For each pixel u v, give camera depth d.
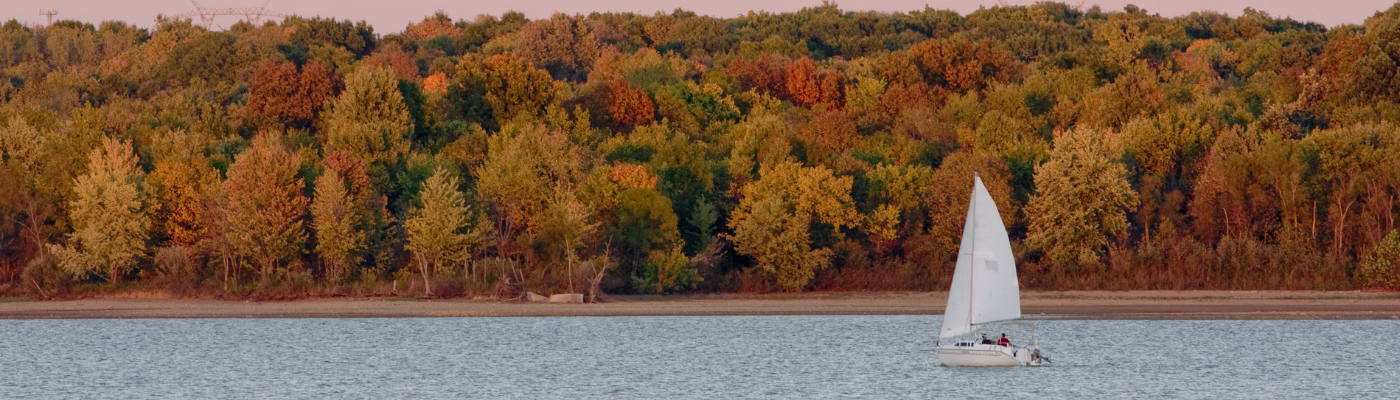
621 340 126.69
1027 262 160.75
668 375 106.50
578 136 196.38
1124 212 163.50
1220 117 191.50
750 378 104.62
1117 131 198.50
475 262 155.50
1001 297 97.81
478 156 185.25
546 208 160.50
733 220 161.62
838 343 123.44
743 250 159.00
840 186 164.50
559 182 162.62
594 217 157.00
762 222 158.38
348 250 153.12
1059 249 160.25
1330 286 153.12
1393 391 97.94
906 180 170.38
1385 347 118.06
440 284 153.00
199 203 159.25
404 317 142.62
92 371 109.75
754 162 180.62
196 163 165.75
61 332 132.50
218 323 139.25
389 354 118.62
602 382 103.69
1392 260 150.38
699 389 100.31
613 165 173.62
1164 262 159.00
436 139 199.75
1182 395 96.31
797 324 137.88
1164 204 169.25
